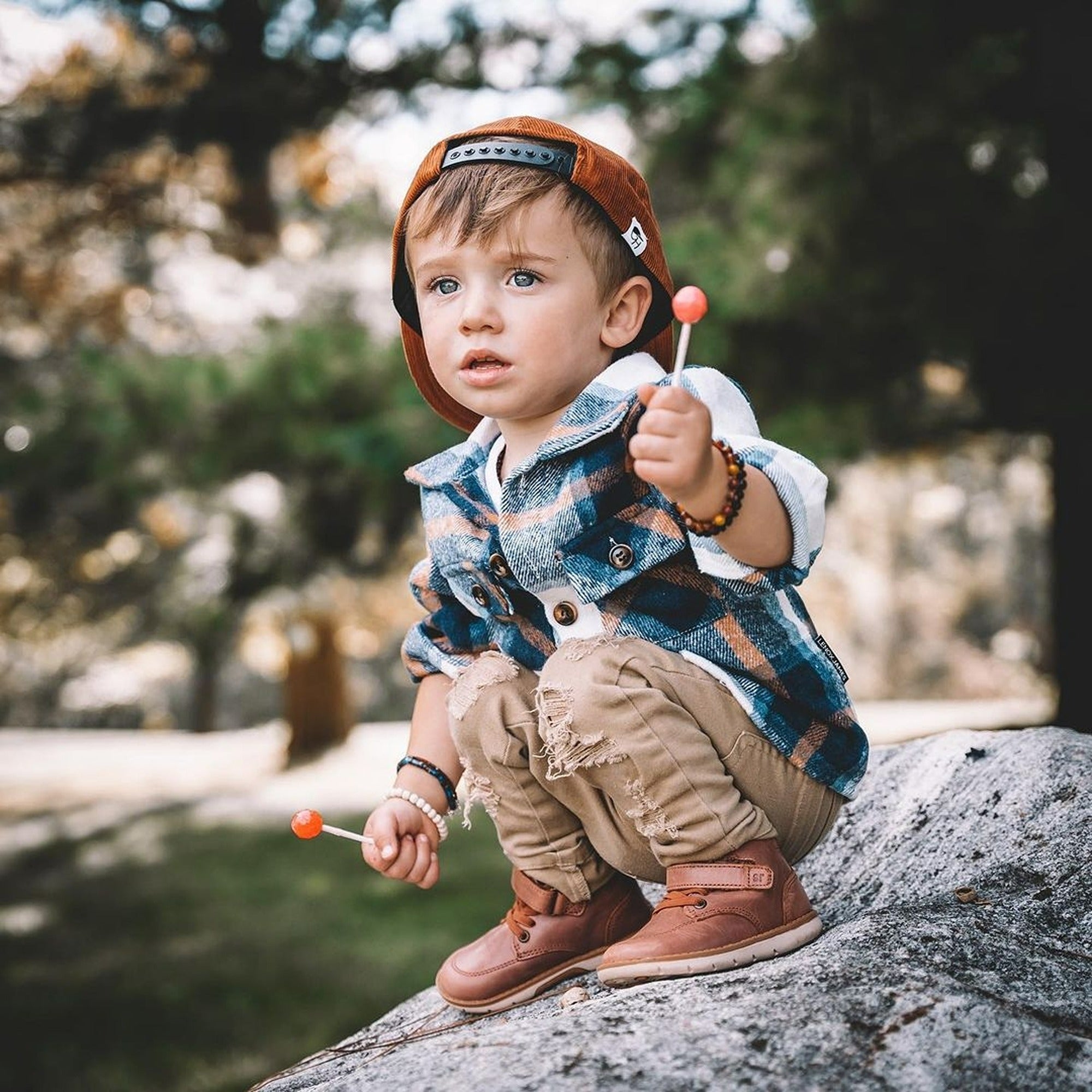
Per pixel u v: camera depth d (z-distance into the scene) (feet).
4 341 34.99
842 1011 4.26
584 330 5.29
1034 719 27.32
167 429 21.20
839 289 18.24
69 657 73.92
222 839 33.01
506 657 5.51
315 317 24.12
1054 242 17.39
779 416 19.17
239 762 46.60
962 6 18.06
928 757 6.99
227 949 23.08
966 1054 4.07
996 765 6.56
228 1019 19.54
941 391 22.68
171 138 22.17
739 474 4.51
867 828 6.75
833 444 19.27
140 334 33.55
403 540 34.01
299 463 21.85
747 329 19.35
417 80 21.01
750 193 19.57
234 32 20.74
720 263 18.63
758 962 5.00
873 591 78.28
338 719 46.91
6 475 22.67
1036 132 19.26
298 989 20.76
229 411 20.88
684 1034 4.20
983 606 77.87
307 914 25.05
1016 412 18.97
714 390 5.12
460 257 5.22
